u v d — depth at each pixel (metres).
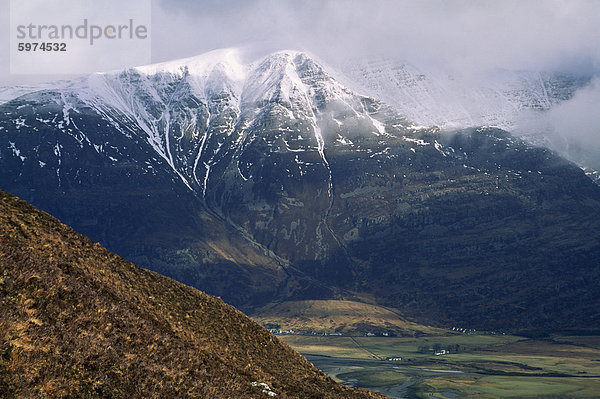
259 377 67.56
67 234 73.12
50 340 43.62
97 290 57.78
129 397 43.78
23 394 37.84
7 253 51.78
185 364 54.31
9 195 72.31
